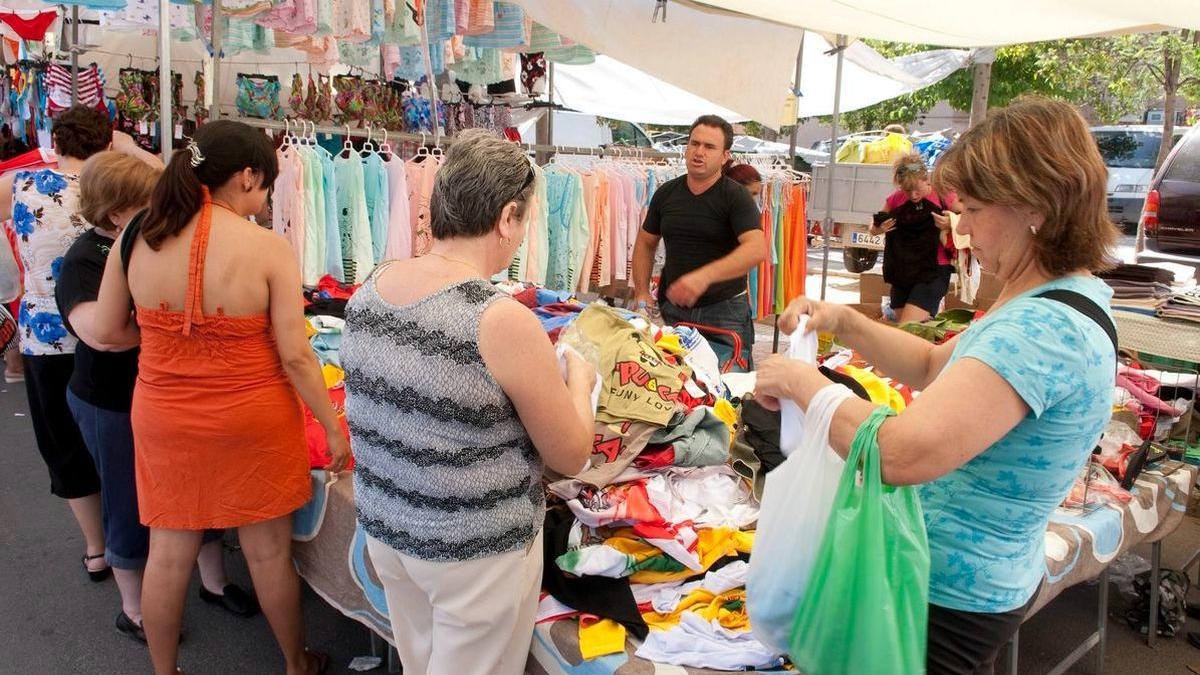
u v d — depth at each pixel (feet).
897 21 13.00
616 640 6.02
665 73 14.48
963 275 18.16
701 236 12.89
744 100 15.31
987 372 4.00
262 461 7.48
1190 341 9.70
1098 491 8.65
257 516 7.59
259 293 7.11
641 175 18.53
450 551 5.32
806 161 49.21
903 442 4.07
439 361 5.03
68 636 9.45
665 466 7.48
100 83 20.98
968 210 4.50
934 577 4.66
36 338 9.57
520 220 5.41
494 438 5.24
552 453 5.36
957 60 27.25
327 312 11.50
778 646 5.02
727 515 7.48
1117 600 11.19
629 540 6.84
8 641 9.30
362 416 5.49
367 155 15.96
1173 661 9.85
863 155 31.01
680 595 6.68
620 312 10.21
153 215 6.95
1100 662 9.37
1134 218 50.83
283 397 7.56
